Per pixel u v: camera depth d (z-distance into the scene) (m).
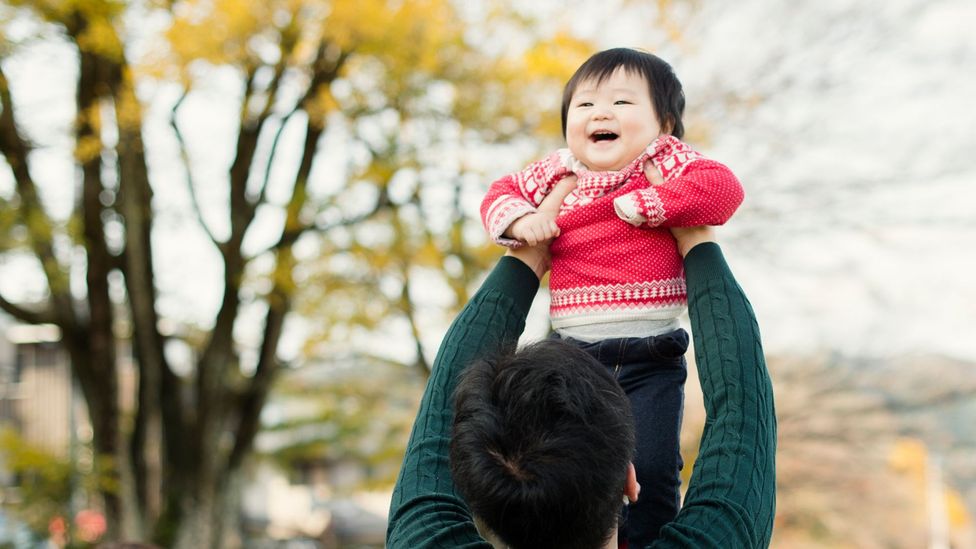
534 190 1.79
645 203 1.62
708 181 1.63
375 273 10.65
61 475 10.91
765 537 1.33
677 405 1.65
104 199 10.42
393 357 11.34
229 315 10.56
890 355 10.94
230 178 10.17
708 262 1.60
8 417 21.30
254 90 9.56
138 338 10.79
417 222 10.11
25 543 11.09
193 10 8.02
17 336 21.31
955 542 18.89
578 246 1.71
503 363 1.33
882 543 14.05
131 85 8.91
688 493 1.37
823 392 11.36
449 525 1.30
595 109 1.74
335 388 13.95
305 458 16.39
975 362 11.03
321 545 21.84
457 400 1.33
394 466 13.92
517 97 9.04
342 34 8.42
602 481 1.23
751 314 1.52
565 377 1.28
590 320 1.70
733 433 1.38
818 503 13.30
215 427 10.95
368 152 9.81
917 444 13.60
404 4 8.32
